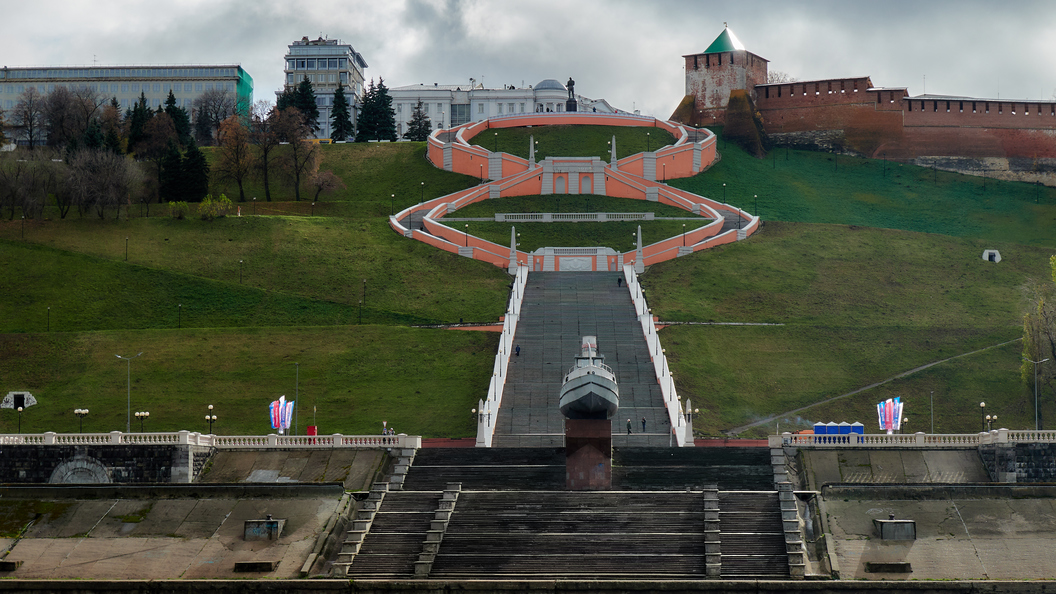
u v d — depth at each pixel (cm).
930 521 6425
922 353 11025
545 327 11394
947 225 16912
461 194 17250
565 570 6022
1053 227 16650
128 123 19650
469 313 12088
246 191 17988
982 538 6272
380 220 15550
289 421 8375
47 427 9206
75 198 14625
